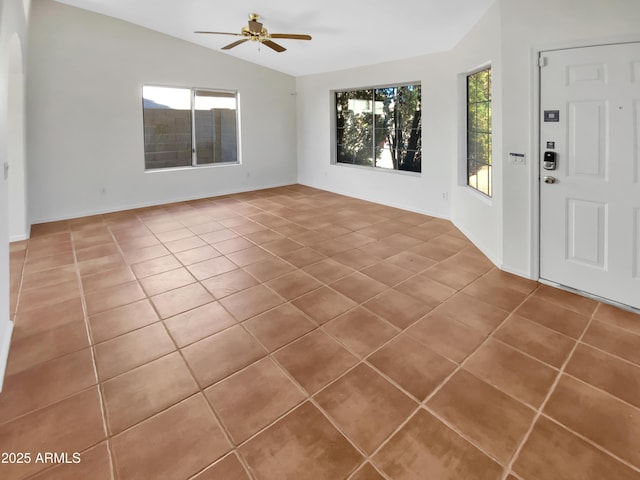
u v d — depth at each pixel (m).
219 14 4.83
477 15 3.60
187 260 3.78
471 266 3.52
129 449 1.57
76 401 1.85
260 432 1.66
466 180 4.71
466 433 1.64
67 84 5.20
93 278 3.34
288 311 2.73
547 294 2.91
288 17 4.52
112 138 5.68
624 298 2.66
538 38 2.79
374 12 4.03
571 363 2.09
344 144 7.02
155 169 6.29
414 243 4.23
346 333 2.43
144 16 5.24
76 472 1.46
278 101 7.53
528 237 3.14
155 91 6.10
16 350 2.27
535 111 2.89
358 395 1.88
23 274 3.43
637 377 1.96
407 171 5.87
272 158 7.65
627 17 2.39
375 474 1.45
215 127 6.89
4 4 2.37
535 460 1.50
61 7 5.01
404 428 1.67
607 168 2.62
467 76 4.48
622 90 2.47
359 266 3.57
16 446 1.58
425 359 2.15
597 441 1.59
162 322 2.59
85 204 5.57
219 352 2.25
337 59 5.98
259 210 5.88
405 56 5.32
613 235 2.66
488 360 2.13
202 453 1.55
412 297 2.92
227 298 2.94
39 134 5.07
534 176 2.99
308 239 4.42
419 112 5.52
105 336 2.42
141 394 1.90
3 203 2.29
